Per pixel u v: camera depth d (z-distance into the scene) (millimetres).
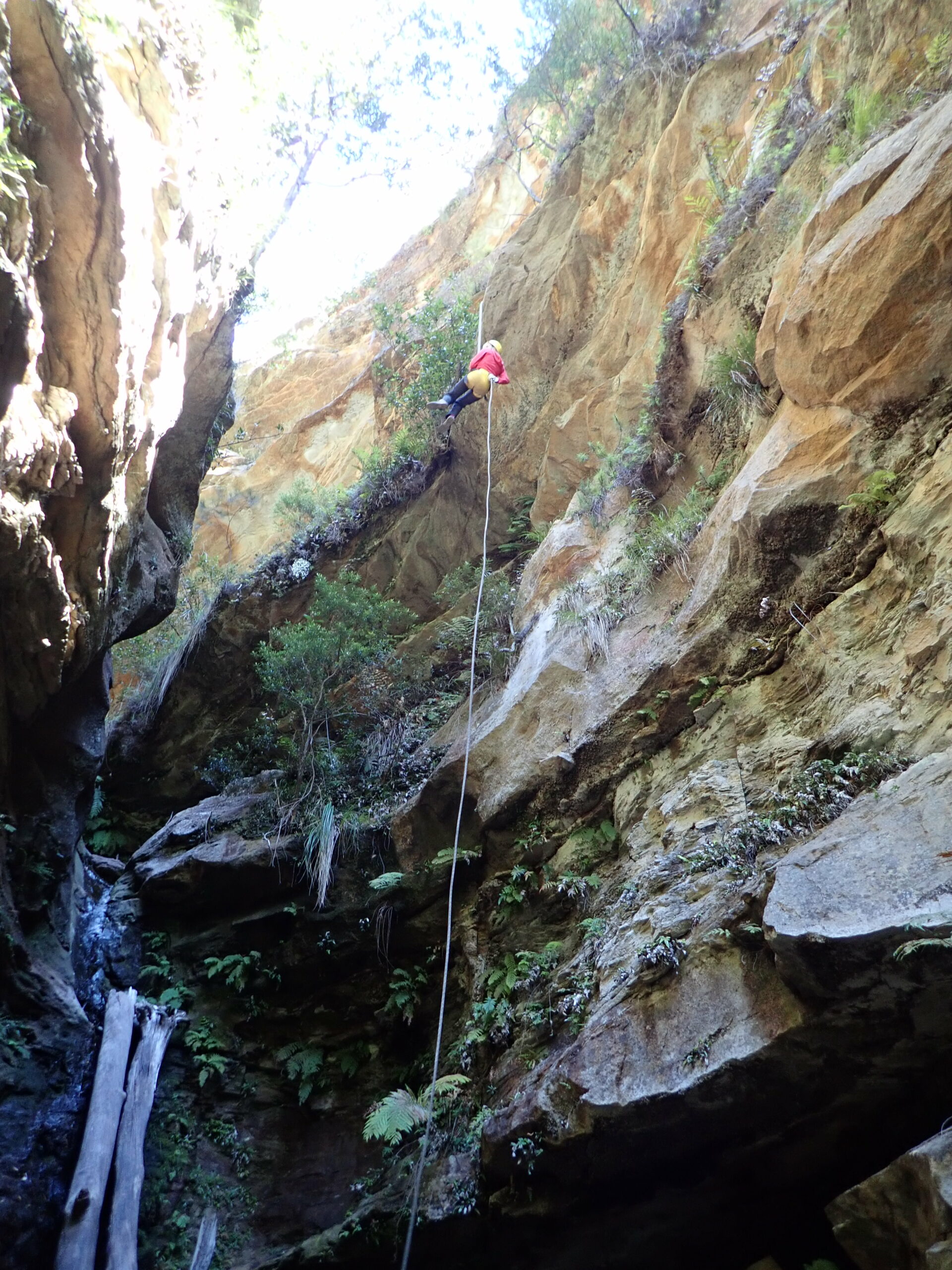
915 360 5766
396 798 9477
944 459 5383
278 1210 7633
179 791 12906
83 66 5711
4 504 6332
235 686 13234
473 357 12453
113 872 10812
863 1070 4152
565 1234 5273
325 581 11352
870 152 6668
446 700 10500
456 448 12875
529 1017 6199
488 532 12297
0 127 5355
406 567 12727
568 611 8438
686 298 9039
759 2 11484
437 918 8352
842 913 3969
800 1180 4574
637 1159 4816
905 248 5707
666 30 12555
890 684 5082
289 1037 8891
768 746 5801
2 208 5527
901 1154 4062
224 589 13586
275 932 9359
